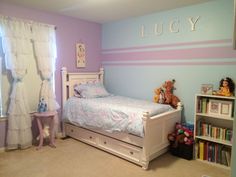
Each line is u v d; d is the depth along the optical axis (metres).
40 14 3.41
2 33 2.97
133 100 3.65
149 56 3.74
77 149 3.27
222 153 2.72
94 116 3.18
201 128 2.97
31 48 3.33
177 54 3.37
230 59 2.84
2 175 2.44
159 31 3.57
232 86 2.78
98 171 2.57
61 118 3.88
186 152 2.92
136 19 3.87
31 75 3.38
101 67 4.58
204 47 3.07
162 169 2.64
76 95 3.87
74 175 2.47
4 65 3.08
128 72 4.12
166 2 3.02
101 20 4.14
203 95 2.84
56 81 3.75
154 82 3.71
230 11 2.80
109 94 4.14
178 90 3.41
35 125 3.49
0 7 2.97
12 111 3.10
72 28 3.92
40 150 3.21
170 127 3.10
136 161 2.72
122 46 4.17
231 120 2.79
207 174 2.53
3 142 3.14
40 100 3.41
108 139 3.08
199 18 3.09
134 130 2.62
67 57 3.89
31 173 2.50
